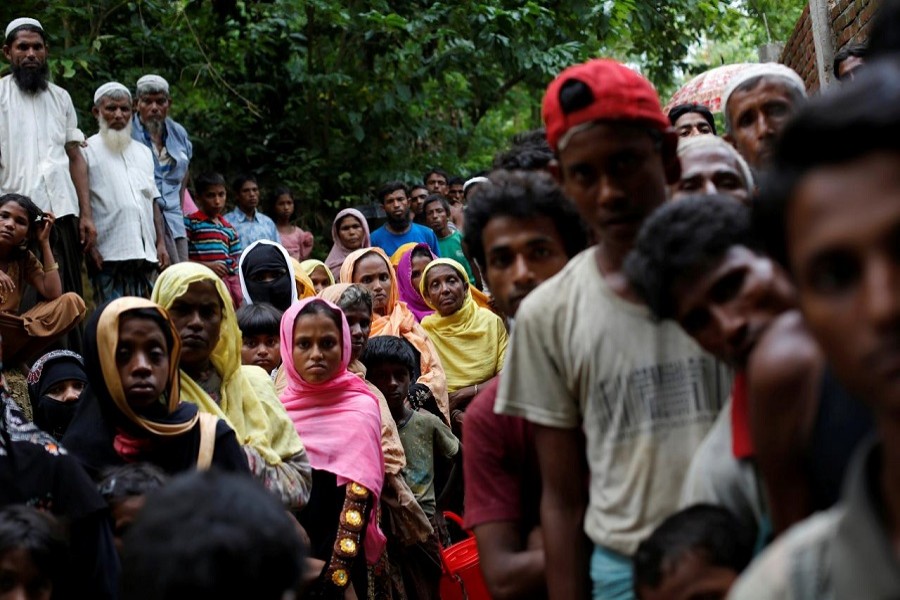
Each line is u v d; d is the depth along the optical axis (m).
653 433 2.25
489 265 3.02
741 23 17.28
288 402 4.78
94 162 8.14
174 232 8.91
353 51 12.34
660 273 2.04
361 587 4.70
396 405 5.67
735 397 2.05
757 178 3.51
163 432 3.52
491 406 2.81
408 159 12.80
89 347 3.51
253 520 1.75
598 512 2.32
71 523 3.10
